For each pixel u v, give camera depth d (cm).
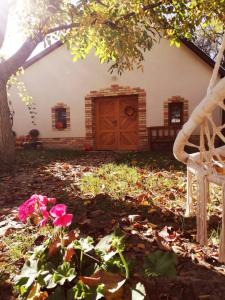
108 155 1040
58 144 1377
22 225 350
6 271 251
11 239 314
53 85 1377
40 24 689
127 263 207
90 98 1335
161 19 764
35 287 190
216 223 333
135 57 779
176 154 299
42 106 1393
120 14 702
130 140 1321
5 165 741
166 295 213
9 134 767
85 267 205
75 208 409
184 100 1237
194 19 760
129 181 552
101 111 1354
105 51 802
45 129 1393
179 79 1241
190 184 338
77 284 183
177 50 1239
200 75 1221
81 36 735
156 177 591
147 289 217
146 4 708
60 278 186
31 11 662
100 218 369
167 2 722
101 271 194
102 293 179
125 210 395
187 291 218
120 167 718
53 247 210
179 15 767
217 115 906
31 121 1405
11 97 1420
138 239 303
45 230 323
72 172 696
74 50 802
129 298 181
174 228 324
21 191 530
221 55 232
